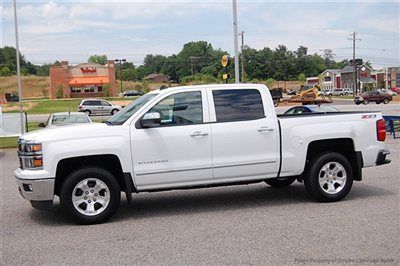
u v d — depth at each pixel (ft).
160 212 25.41
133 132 23.81
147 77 500.74
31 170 22.97
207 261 17.37
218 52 483.51
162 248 19.06
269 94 26.11
